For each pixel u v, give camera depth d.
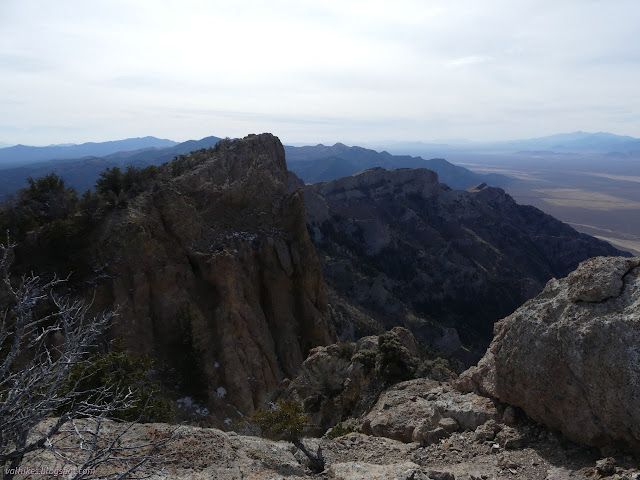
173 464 9.90
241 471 10.14
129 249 35.16
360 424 17.86
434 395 16.77
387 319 90.88
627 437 9.73
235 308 37.50
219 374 34.50
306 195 119.12
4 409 5.98
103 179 43.81
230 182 48.72
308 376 25.33
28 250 32.50
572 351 10.52
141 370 21.84
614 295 10.63
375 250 125.81
